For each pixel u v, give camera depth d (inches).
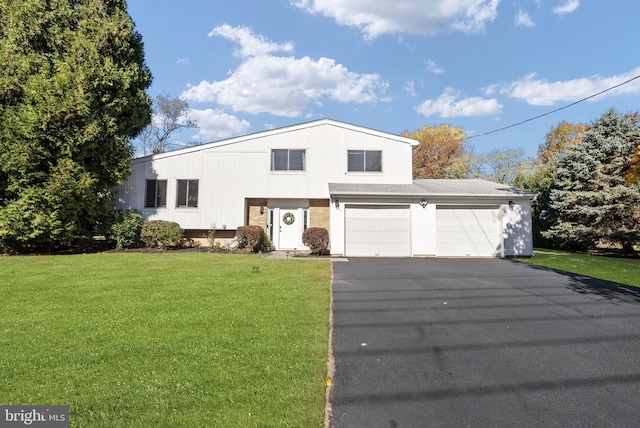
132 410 106.6
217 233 634.2
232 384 123.3
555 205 657.0
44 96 466.9
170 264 406.9
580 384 133.3
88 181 503.2
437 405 117.8
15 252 500.1
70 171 491.2
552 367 148.5
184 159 626.5
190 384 122.7
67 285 286.5
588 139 662.5
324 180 626.2
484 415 112.0
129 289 273.7
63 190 485.7
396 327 198.7
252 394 117.0
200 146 627.5
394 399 121.2
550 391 128.0
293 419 103.3
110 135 542.3
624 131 637.9
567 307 243.1
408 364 150.1
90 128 496.1
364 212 565.6
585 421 108.9
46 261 421.1
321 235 553.0
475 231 565.0
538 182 813.2
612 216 615.2
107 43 545.3
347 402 118.7
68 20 528.1
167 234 564.7
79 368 134.6
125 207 621.0
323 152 629.9
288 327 186.9
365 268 414.3
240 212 621.0
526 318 217.6
